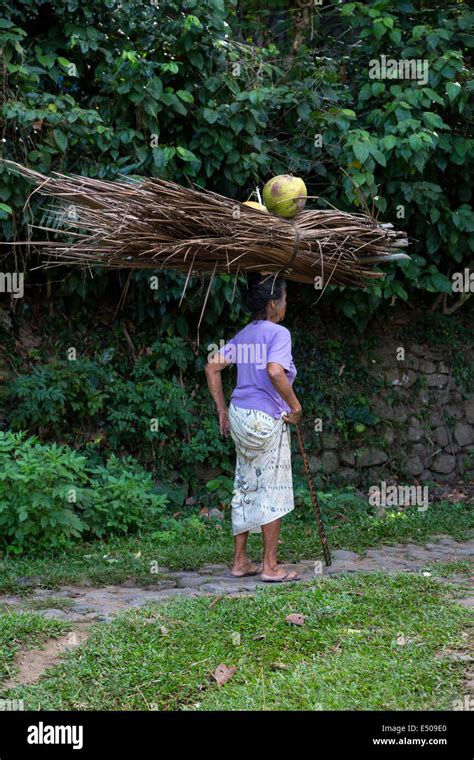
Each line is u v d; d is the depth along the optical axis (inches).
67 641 161.6
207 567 224.2
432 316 350.3
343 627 162.2
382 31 299.1
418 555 235.1
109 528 255.4
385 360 344.5
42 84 285.1
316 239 198.1
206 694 140.1
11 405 290.7
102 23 286.5
